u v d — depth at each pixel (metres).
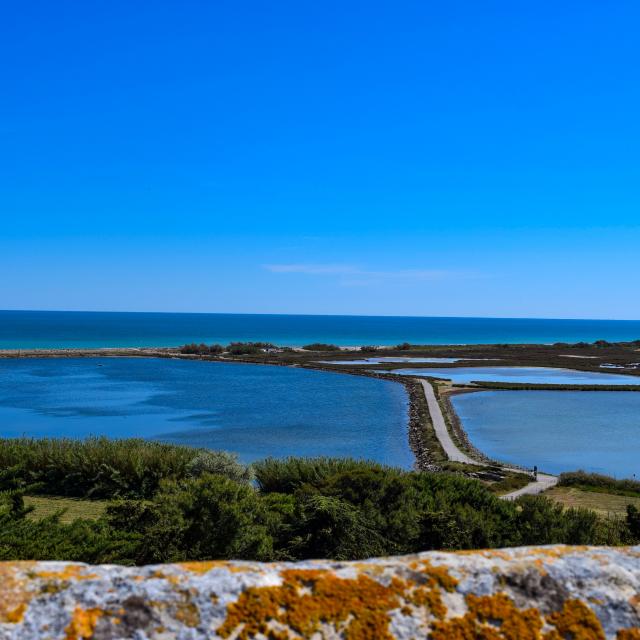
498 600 3.15
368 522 13.66
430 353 145.88
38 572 2.98
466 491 18.52
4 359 115.19
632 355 144.75
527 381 91.38
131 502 13.55
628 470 40.38
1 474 21.92
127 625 2.79
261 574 3.11
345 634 2.91
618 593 3.26
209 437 47.75
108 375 92.06
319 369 104.94
